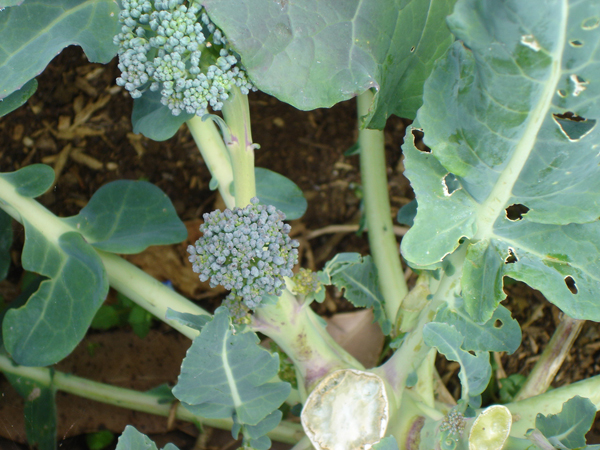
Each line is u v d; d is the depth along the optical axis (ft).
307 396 1.17
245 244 0.96
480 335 1.17
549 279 1.02
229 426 1.39
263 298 1.03
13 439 1.38
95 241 1.28
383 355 1.55
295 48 1.04
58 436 1.41
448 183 1.09
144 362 1.54
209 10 0.97
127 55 0.99
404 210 1.40
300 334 1.14
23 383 1.34
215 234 0.99
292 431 1.34
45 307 1.19
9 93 1.08
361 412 1.13
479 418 0.99
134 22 0.99
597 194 0.97
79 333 1.17
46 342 1.17
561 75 0.87
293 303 1.12
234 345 0.99
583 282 1.01
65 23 1.12
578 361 1.58
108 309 1.57
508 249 1.04
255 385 1.04
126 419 1.44
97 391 1.38
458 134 0.97
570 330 1.35
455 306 1.15
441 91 0.97
